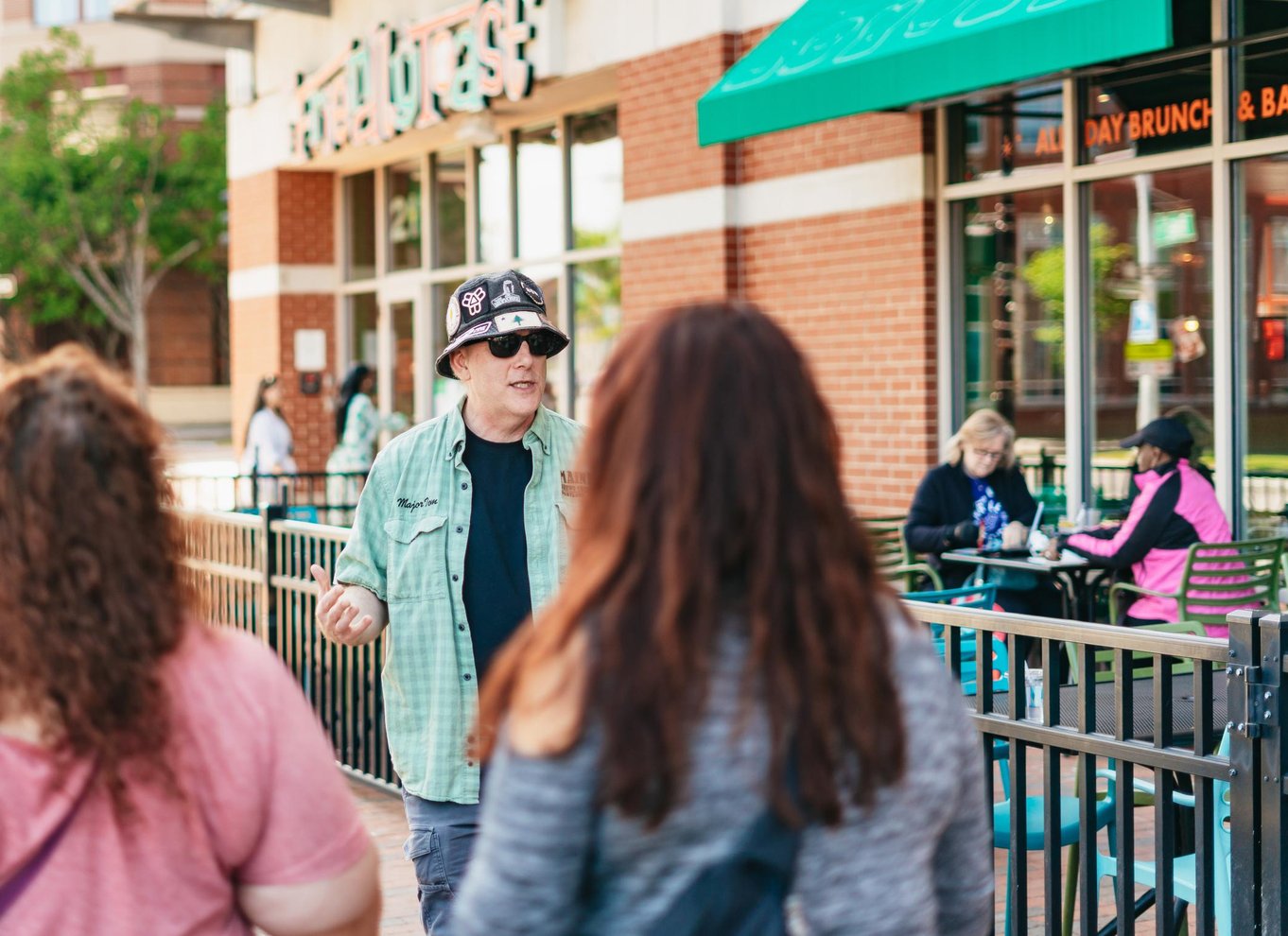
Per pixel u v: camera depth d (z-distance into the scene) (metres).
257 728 1.75
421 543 3.37
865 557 1.64
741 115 8.32
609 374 1.64
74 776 1.67
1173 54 7.87
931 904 1.61
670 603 1.51
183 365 37.84
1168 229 8.06
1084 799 3.41
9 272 33.66
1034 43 6.62
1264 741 2.91
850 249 9.64
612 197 12.82
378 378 16.48
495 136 12.48
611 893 1.54
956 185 9.10
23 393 1.71
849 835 1.54
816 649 1.53
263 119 16.70
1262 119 7.56
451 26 12.70
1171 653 3.08
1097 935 3.53
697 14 10.32
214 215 33.88
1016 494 7.91
